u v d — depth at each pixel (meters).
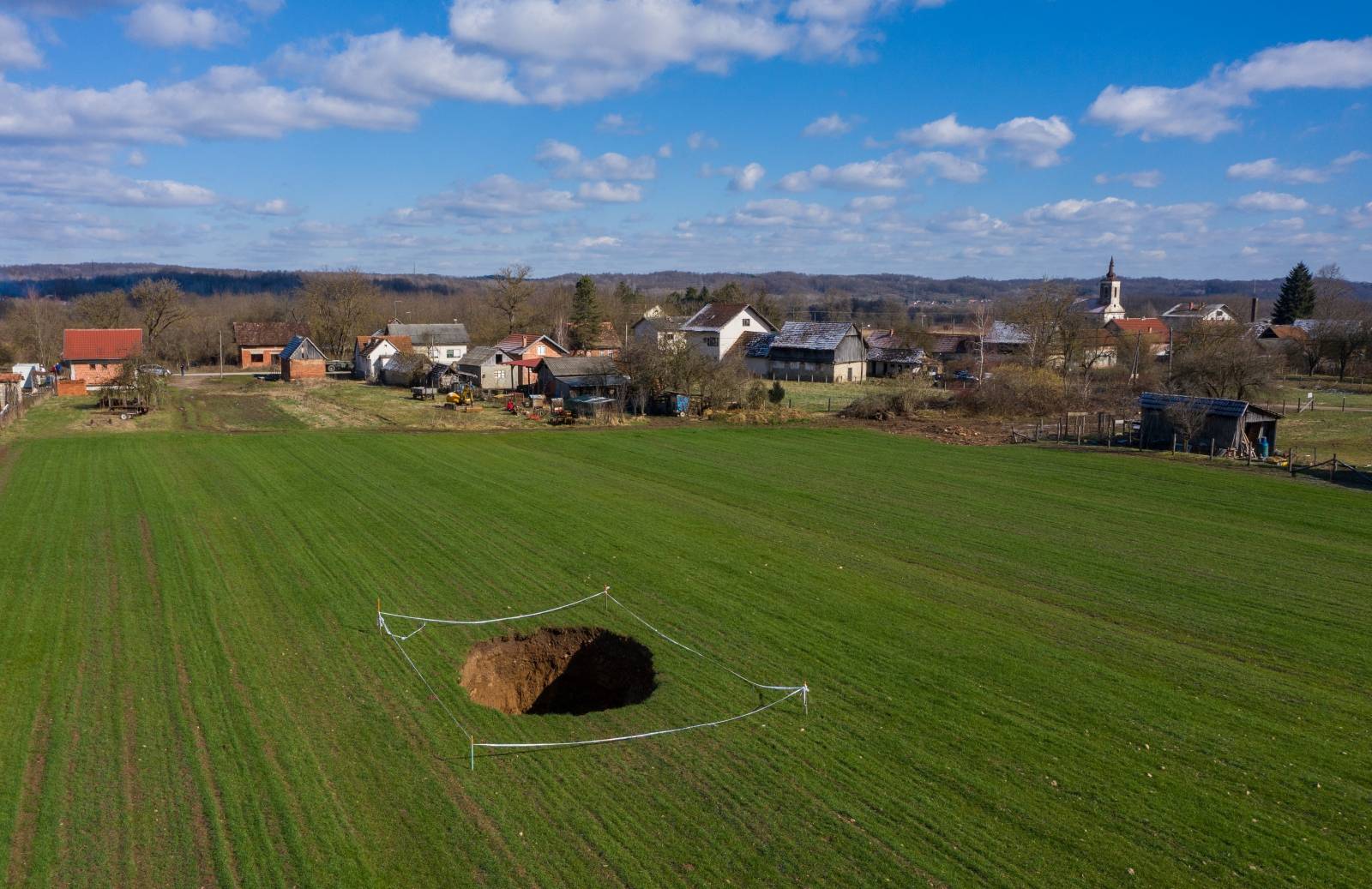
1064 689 19.33
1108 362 97.38
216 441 52.53
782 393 70.56
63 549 28.97
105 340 89.25
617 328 142.25
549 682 22.14
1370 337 92.44
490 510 34.97
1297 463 45.88
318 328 126.44
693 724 17.88
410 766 16.11
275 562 27.80
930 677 19.94
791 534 31.61
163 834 13.97
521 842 13.91
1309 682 19.75
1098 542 30.69
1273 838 14.13
